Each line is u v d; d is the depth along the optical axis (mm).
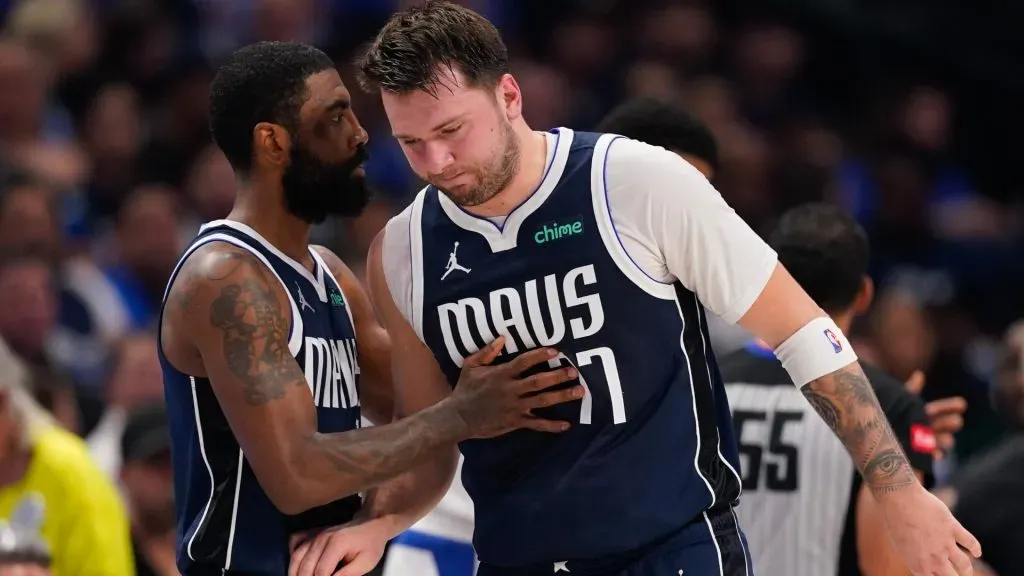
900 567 11352
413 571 12734
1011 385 16828
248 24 28734
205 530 9914
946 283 28031
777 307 9539
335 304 10539
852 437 9523
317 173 10102
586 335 9516
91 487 16016
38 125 24094
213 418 9953
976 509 15461
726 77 32438
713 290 9516
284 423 9570
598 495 9594
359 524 10398
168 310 9922
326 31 29266
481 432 9586
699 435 9750
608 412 9602
